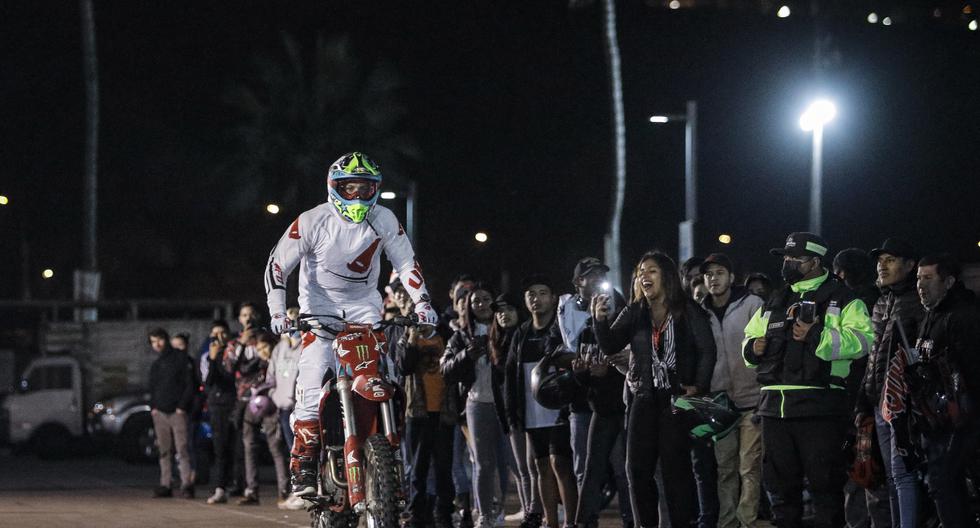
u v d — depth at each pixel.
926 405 16.69
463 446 26.00
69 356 52.59
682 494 18.38
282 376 28.81
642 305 18.98
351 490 16.08
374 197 17.28
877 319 19.20
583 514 20.69
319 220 17.34
